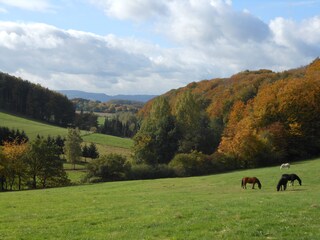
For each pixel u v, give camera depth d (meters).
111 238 18.27
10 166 79.19
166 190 47.97
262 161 90.75
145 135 106.75
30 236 19.75
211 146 109.69
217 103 141.38
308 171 57.72
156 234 18.66
